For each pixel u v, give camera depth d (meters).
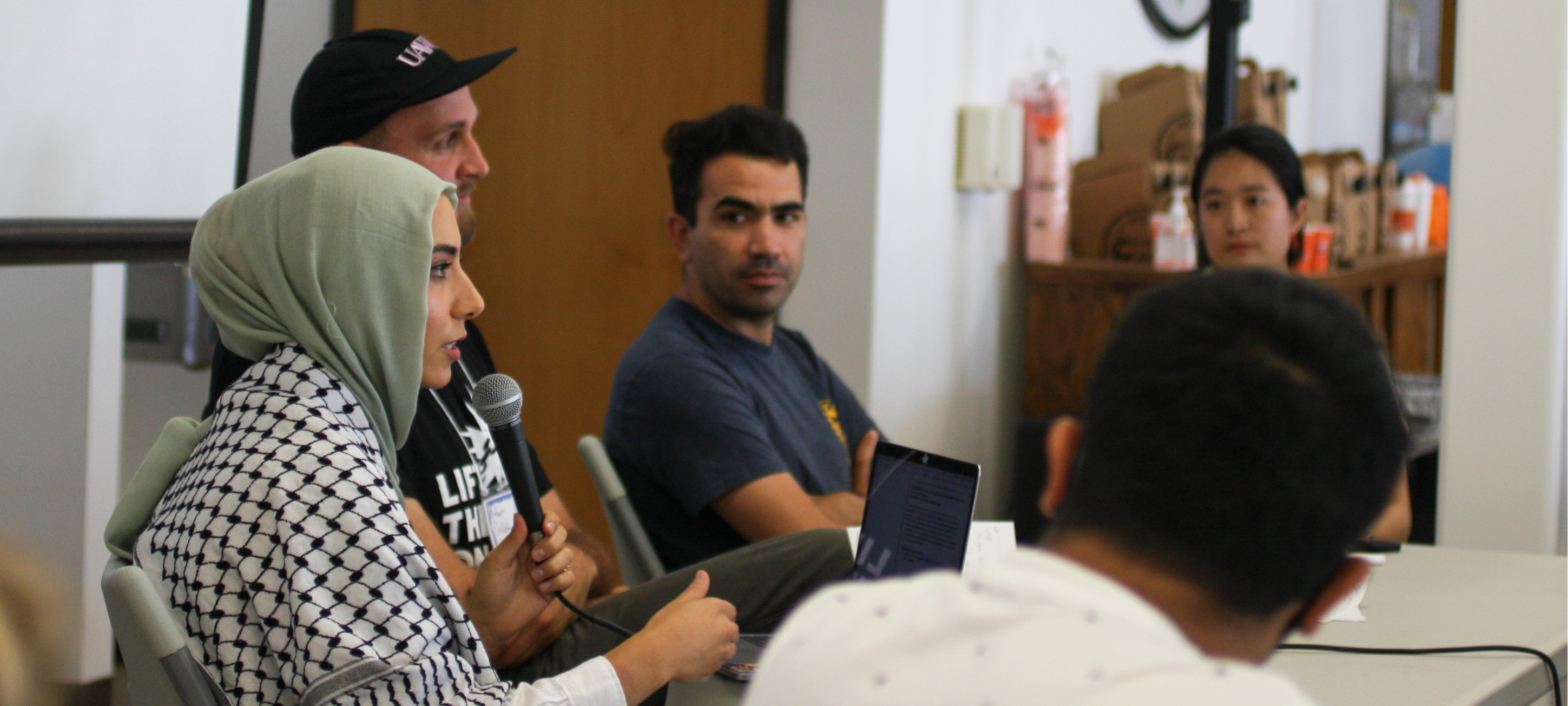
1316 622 0.67
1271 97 4.00
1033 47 3.60
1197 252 2.92
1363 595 1.52
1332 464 0.61
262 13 2.29
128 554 1.24
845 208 2.99
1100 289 3.42
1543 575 1.67
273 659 1.10
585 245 3.27
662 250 3.21
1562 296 2.45
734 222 2.12
